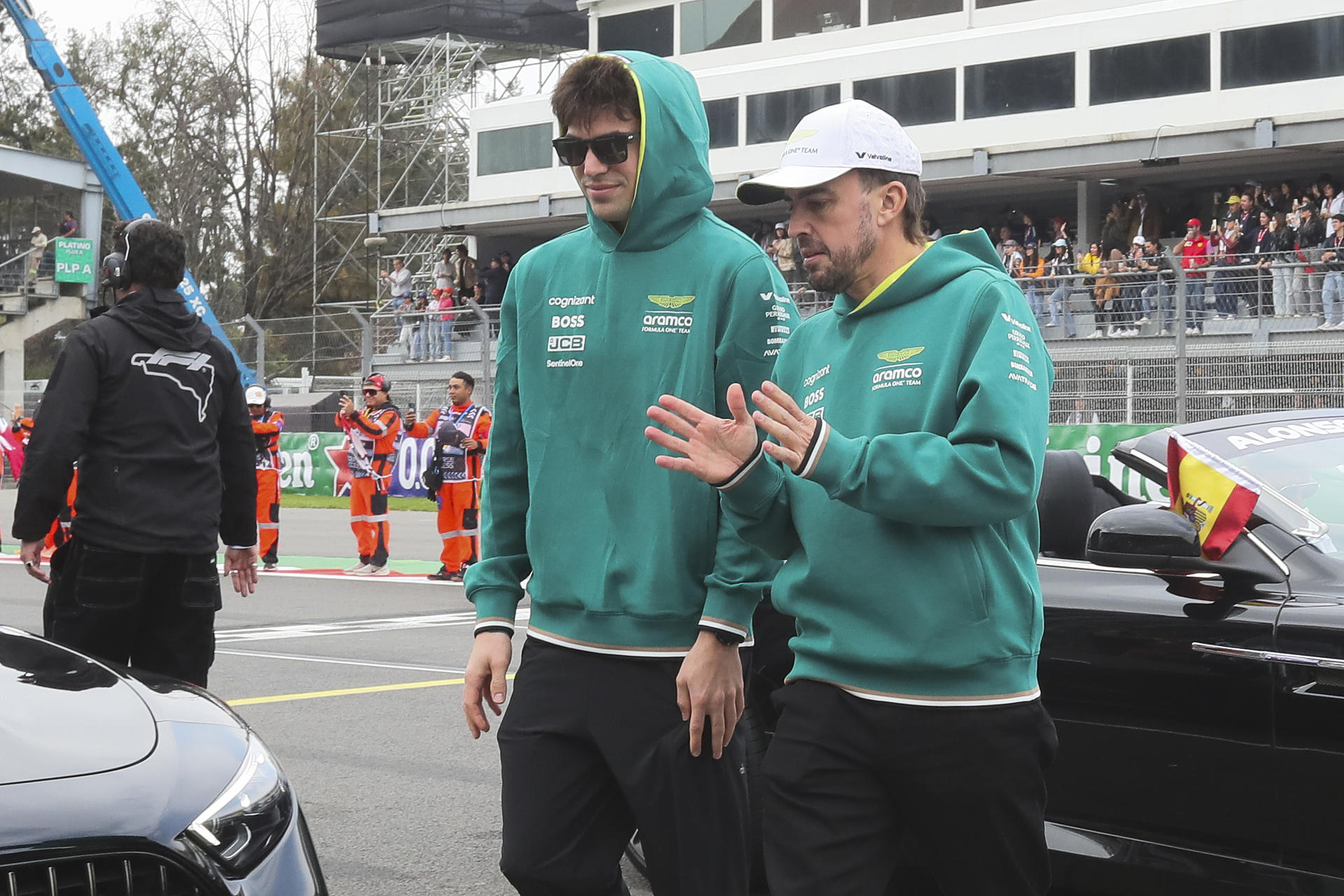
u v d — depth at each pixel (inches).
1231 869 145.2
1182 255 981.8
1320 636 138.9
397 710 290.5
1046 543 182.4
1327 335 621.9
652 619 114.5
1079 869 155.7
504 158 1579.7
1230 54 1122.7
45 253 1658.5
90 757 118.2
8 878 106.0
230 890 114.0
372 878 185.3
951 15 1306.6
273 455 593.6
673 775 113.3
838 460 97.3
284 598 488.7
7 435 1162.0
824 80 1339.8
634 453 116.3
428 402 924.6
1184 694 148.3
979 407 98.2
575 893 116.0
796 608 106.5
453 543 536.4
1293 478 156.6
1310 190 973.8
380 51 1807.3
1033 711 103.2
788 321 118.9
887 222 105.7
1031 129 1222.9
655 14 1492.4
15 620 430.0
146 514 175.9
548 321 120.3
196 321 183.9
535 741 116.6
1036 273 1108.5
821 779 104.4
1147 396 629.9
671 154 115.3
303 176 2203.5
